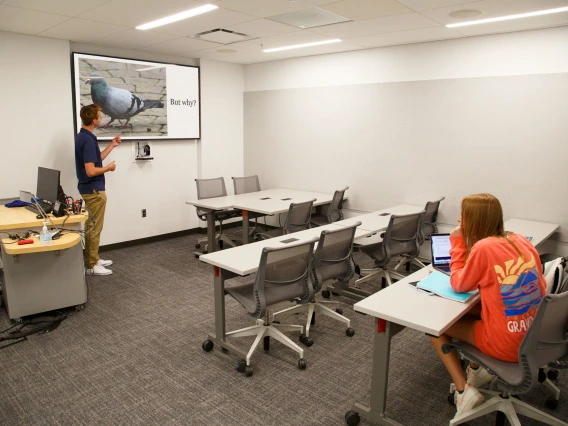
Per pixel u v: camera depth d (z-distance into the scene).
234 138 6.78
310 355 3.04
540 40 4.13
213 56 5.92
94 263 4.59
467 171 4.77
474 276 2.04
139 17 3.78
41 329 3.34
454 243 2.29
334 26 4.09
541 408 2.46
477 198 2.15
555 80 4.10
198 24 4.04
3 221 3.44
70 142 4.91
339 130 5.74
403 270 4.91
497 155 4.54
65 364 2.88
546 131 4.21
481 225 2.13
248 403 2.48
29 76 4.52
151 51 5.52
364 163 5.57
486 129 4.57
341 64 5.58
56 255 3.51
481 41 4.46
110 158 5.37
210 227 5.23
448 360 2.27
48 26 4.11
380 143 5.38
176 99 5.88
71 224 3.69
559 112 4.12
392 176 5.35
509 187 4.52
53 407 2.43
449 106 4.78
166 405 2.46
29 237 3.25
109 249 5.54
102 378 2.72
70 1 3.29
